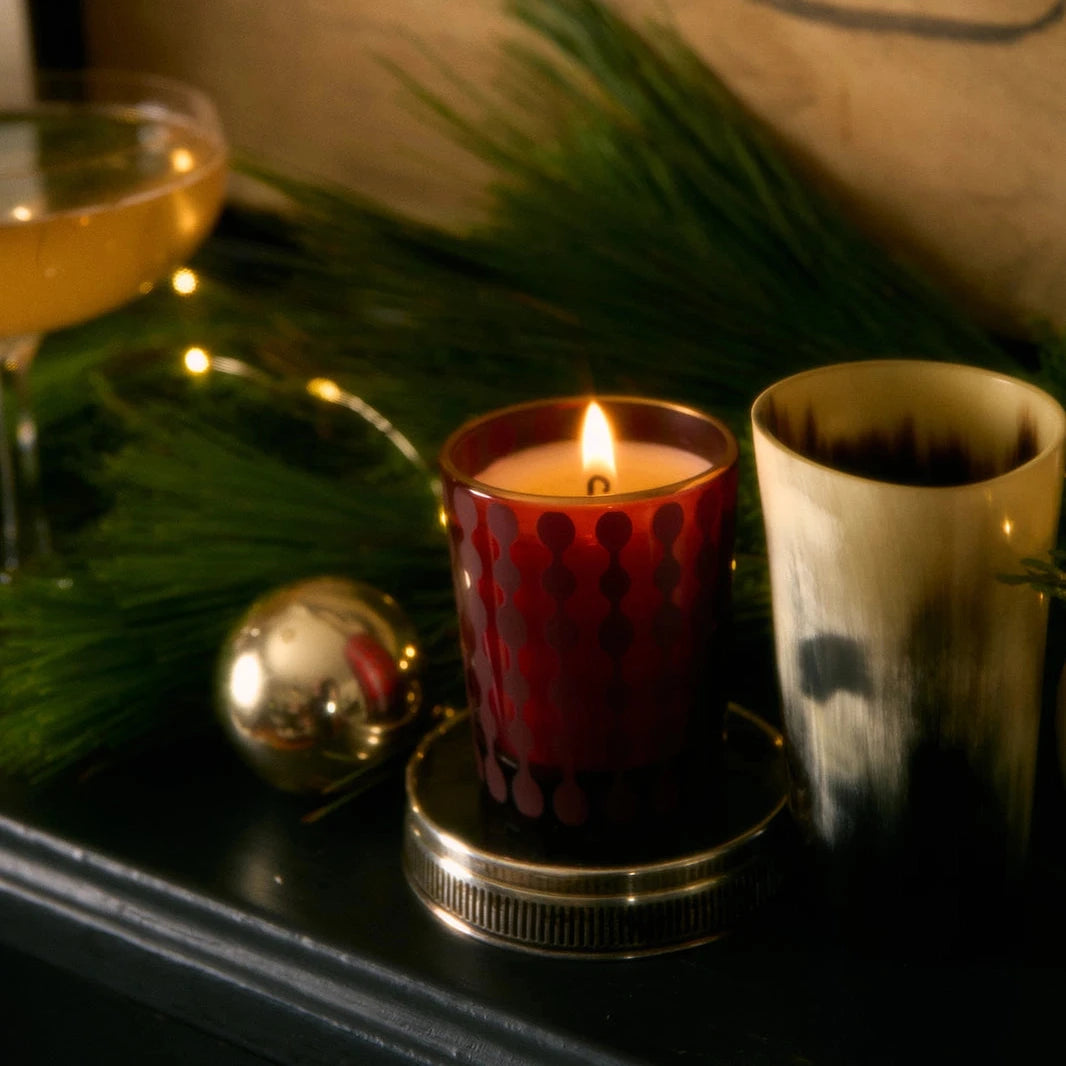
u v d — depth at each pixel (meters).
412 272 0.79
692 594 0.65
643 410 0.68
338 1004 0.67
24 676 0.73
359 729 0.69
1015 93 0.75
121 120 0.84
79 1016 0.72
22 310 0.77
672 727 0.66
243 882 0.69
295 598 0.70
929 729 0.62
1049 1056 0.63
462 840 0.67
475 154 0.80
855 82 0.78
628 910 0.66
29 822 0.71
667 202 0.78
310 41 0.87
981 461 0.64
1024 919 0.66
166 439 0.78
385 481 0.79
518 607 0.65
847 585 0.62
